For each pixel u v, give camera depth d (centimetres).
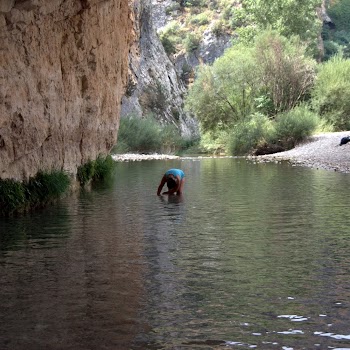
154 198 1369
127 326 479
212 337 455
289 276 629
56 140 1398
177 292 573
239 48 5188
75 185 1574
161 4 9412
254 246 790
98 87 1709
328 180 1714
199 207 1196
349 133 3725
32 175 1239
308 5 6438
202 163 2838
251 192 1447
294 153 3272
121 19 1917
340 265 675
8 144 1118
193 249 775
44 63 1270
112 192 1516
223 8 9088
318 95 4269
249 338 453
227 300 546
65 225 980
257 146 3806
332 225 945
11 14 1029
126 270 662
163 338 454
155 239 849
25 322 489
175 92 6275
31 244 816
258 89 4431
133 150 4303
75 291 578
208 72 4544
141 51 5969
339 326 477
